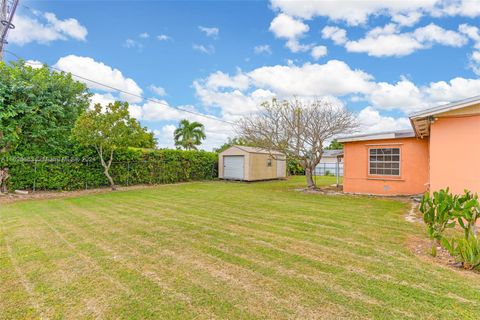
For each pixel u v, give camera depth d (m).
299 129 11.58
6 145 9.36
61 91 11.91
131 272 3.15
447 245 3.45
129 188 12.38
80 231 4.90
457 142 5.39
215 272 3.16
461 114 5.35
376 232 4.84
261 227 5.21
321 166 25.33
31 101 10.28
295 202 8.40
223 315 2.30
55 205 7.71
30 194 9.60
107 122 10.41
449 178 5.48
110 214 6.44
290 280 2.95
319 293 2.66
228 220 5.82
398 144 9.70
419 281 2.91
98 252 3.81
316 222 5.64
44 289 2.74
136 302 2.51
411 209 7.15
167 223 5.53
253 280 2.95
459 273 3.10
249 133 12.47
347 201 8.62
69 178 10.80
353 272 3.14
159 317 2.28
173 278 3.00
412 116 5.77
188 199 9.03
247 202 8.39
